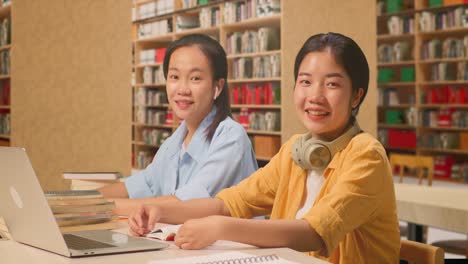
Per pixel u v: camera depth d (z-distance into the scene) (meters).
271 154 7.93
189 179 2.77
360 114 7.50
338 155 1.89
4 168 1.67
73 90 6.64
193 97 2.70
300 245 1.70
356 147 1.84
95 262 1.48
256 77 8.23
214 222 1.64
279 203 2.05
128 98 6.89
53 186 6.55
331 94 1.86
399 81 12.90
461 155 12.07
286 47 7.03
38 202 1.55
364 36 7.41
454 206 3.02
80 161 6.68
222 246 1.68
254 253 1.58
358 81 1.90
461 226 2.94
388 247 1.88
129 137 6.90
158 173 2.90
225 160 2.63
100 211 1.98
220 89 2.75
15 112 6.40
